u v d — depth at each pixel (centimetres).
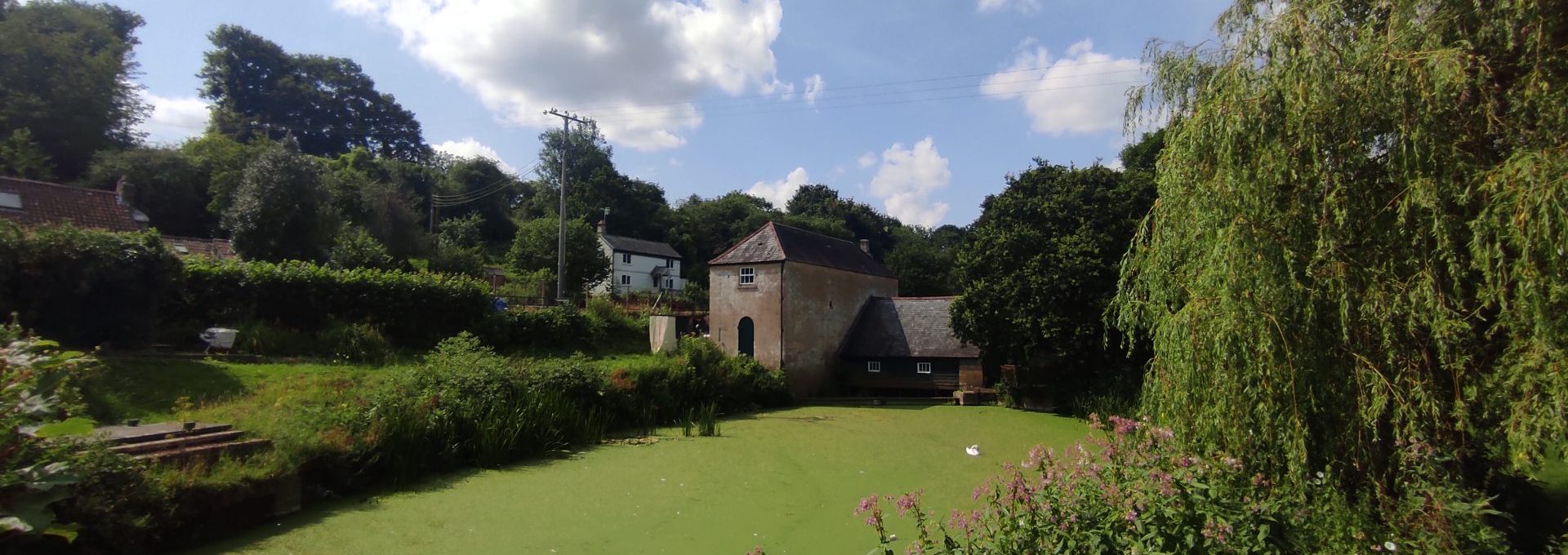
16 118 3067
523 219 6081
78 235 1135
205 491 669
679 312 2955
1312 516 447
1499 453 464
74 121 3259
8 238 1052
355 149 5212
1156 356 621
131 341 1195
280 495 760
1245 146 539
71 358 412
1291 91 509
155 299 1225
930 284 4862
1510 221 408
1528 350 411
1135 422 587
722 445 1264
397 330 1738
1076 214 1661
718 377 1753
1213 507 432
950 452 1199
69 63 3331
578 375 1380
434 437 1010
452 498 869
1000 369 1938
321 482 837
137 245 1202
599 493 908
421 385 1097
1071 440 1328
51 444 439
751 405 1830
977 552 453
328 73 5909
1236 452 504
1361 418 479
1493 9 468
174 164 3322
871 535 734
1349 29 528
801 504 858
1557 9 440
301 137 5566
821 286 2241
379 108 6325
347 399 991
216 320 1446
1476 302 463
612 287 4225
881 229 6638
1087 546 436
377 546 685
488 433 1068
